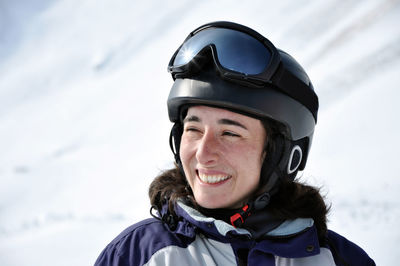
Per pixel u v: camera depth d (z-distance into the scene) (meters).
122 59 56.06
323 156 12.40
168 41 51.97
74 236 7.68
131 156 21.77
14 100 60.47
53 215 10.91
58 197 15.23
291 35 33.09
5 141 42.31
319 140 13.95
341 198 7.30
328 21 31.36
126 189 13.50
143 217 8.47
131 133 28.56
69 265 5.94
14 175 21.25
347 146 12.65
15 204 15.43
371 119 14.19
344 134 13.73
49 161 26.05
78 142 32.16
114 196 12.89
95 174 18.95
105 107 40.84
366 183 8.77
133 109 35.91
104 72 55.38
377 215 5.73
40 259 6.52
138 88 41.69
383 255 4.25
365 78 19.19
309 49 28.84
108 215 9.36
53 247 7.07
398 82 16.50
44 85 62.12
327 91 19.70
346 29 27.86
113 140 28.27
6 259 6.75
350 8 30.77
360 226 5.34
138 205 9.77
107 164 21.25
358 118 14.69
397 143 11.53
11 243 8.11
